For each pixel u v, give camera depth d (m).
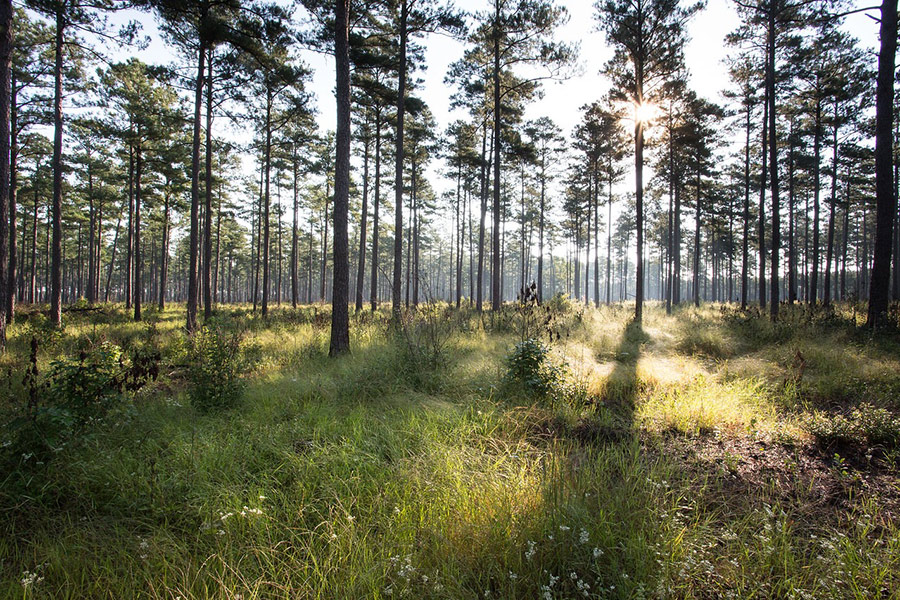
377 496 3.03
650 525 2.63
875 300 9.62
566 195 37.22
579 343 9.82
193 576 2.44
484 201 24.08
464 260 81.62
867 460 3.80
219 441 4.04
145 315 21.47
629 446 4.13
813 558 2.44
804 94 19.09
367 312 16.44
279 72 13.91
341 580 2.33
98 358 4.69
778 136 23.62
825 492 3.25
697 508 2.90
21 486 3.15
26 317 16.83
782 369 6.91
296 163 26.62
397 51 16.16
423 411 4.88
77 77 16.09
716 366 7.70
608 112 15.95
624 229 54.03
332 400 5.44
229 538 2.68
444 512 2.85
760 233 19.25
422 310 9.79
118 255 53.81
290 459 3.65
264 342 10.22
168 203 28.81
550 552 2.43
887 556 2.37
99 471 3.38
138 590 2.36
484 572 2.39
